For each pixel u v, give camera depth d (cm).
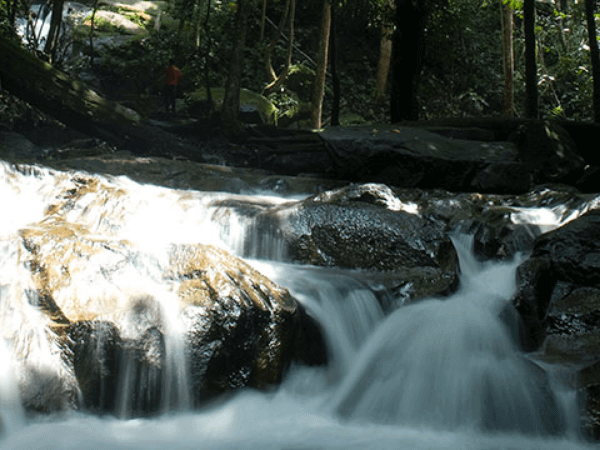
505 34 2145
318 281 717
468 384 614
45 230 657
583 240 717
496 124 1263
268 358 604
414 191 1036
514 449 561
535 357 655
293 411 609
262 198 967
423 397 620
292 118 2172
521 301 714
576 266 701
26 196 850
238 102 1552
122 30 2317
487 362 632
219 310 586
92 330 555
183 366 566
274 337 609
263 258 810
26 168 888
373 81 2569
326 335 669
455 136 1239
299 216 821
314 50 2597
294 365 643
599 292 685
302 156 1323
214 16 2319
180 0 2503
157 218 833
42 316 565
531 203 983
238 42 1566
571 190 1120
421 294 731
